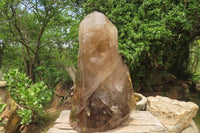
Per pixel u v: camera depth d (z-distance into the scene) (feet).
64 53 17.99
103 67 4.01
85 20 4.22
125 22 9.20
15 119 8.03
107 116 4.03
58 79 14.60
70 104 12.93
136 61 8.72
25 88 9.70
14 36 15.24
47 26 15.93
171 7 8.77
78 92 4.28
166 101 6.88
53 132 4.25
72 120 4.42
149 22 8.83
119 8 9.23
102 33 3.98
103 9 9.84
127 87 4.44
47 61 16.38
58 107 12.93
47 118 10.72
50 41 17.48
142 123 4.69
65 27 15.76
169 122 5.68
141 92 12.96
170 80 14.25
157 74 13.80
